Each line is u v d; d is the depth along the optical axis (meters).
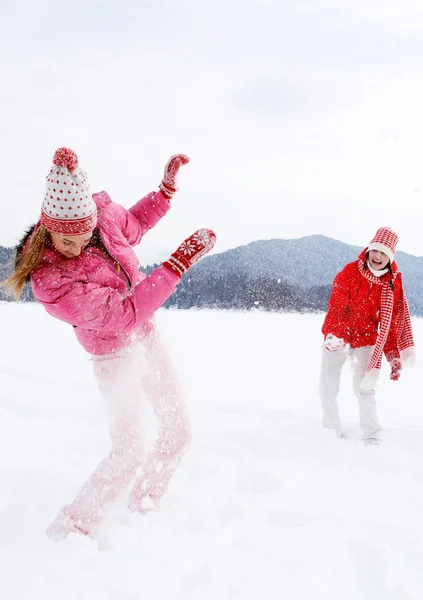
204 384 6.01
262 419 4.61
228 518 2.69
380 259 4.13
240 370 7.05
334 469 3.40
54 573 2.09
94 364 2.57
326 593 2.06
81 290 2.25
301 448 3.79
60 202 2.14
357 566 2.26
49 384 5.52
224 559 2.28
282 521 2.69
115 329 2.33
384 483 3.19
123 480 2.50
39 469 3.08
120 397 2.54
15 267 2.27
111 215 2.56
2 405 4.61
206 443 3.77
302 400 5.47
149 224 2.91
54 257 2.26
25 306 13.93
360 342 4.26
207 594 2.04
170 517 2.67
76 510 2.41
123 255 2.49
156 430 2.75
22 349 8.05
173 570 2.20
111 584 2.05
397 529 2.55
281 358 8.24
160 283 2.34
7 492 2.81
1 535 2.40
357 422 4.69
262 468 3.30
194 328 11.91
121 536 2.43
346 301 4.24
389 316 4.12
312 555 2.33
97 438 3.79
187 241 2.39
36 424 4.11
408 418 4.90
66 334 10.01
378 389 6.25
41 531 2.45
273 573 2.18
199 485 3.08
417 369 7.63
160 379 2.68
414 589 2.08
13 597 1.93
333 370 4.30
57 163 2.14
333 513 2.73
